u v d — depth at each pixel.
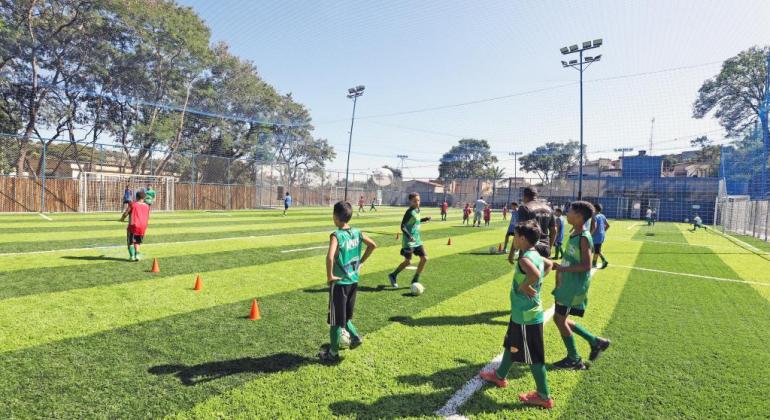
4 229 14.23
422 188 68.69
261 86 47.44
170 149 38.38
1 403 3.09
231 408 3.15
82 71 33.56
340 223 4.08
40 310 5.34
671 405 3.40
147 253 10.10
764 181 20.27
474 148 83.75
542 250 4.13
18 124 32.50
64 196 24.67
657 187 41.19
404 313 5.80
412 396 3.44
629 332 5.23
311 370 3.86
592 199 44.72
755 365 4.25
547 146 79.94
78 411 3.03
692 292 7.62
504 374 3.64
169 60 37.03
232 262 9.30
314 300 6.29
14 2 28.91
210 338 4.59
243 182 36.78
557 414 3.23
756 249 15.23
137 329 4.79
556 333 5.16
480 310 6.05
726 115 46.53
